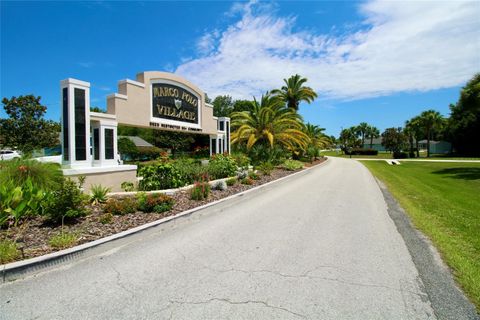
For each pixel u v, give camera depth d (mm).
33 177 6496
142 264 3859
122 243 4680
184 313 2719
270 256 4148
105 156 10148
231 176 12086
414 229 5551
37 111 19781
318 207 7668
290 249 4441
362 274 3561
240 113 23391
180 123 14648
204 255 4188
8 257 3592
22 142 19141
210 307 2822
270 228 5621
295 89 35781
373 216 6645
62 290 3145
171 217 5871
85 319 2623
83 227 5090
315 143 41562
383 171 21078
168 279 3418
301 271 3641
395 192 10469
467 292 3131
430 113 50719
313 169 22703
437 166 26719
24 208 4961
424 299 2982
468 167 24312
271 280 3391
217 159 12828
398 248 4484
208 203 7410
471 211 7277
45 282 3328
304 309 2791
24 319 2617
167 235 5168
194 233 5289
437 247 4527
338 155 70250
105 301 2926
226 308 2807
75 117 8812
